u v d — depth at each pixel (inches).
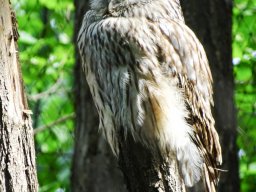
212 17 566.6
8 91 326.3
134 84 414.9
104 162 557.0
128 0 431.8
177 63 426.3
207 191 437.7
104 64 421.4
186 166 427.2
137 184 389.1
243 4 792.9
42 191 802.8
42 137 802.2
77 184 565.3
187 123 430.0
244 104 805.9
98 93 430.3
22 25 810.8
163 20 432.1
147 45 415.8
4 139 324.5
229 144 558.3
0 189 323.0
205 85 449.7
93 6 438.9
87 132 563.2
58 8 799.1
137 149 404.5
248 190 826.8
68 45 815.1
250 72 797.9
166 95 418.9
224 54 566.9
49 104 784.9
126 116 417.7
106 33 418.3
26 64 804.0
